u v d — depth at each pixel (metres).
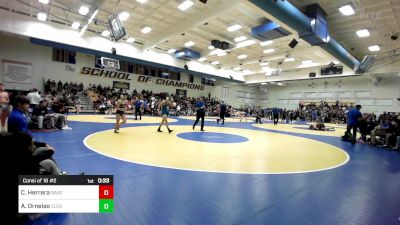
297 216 2.54
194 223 2.28
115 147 5.76
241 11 11.73
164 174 3.79
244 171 4.22
